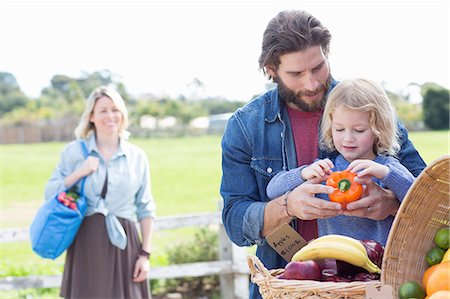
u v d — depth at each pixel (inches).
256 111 123.4
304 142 122.2
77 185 208.5
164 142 1416.1
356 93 115.2
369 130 116.1
